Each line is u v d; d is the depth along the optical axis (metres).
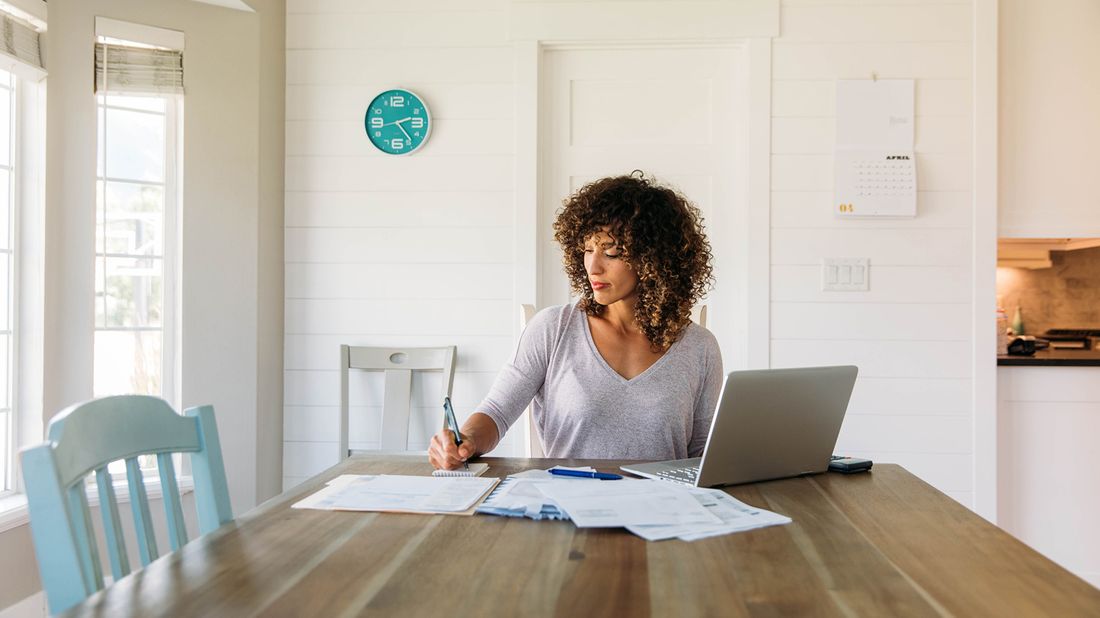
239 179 3.30
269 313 3.44
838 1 3.38
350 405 3.53
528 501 1.35
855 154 3.37
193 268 3.23
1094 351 3.80
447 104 3.49
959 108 3.37
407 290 3.50
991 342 3.35
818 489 1.54
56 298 2.93
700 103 3.50
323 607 0.93
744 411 1.51
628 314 2.01
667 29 3.40
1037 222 3.41
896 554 1.15
